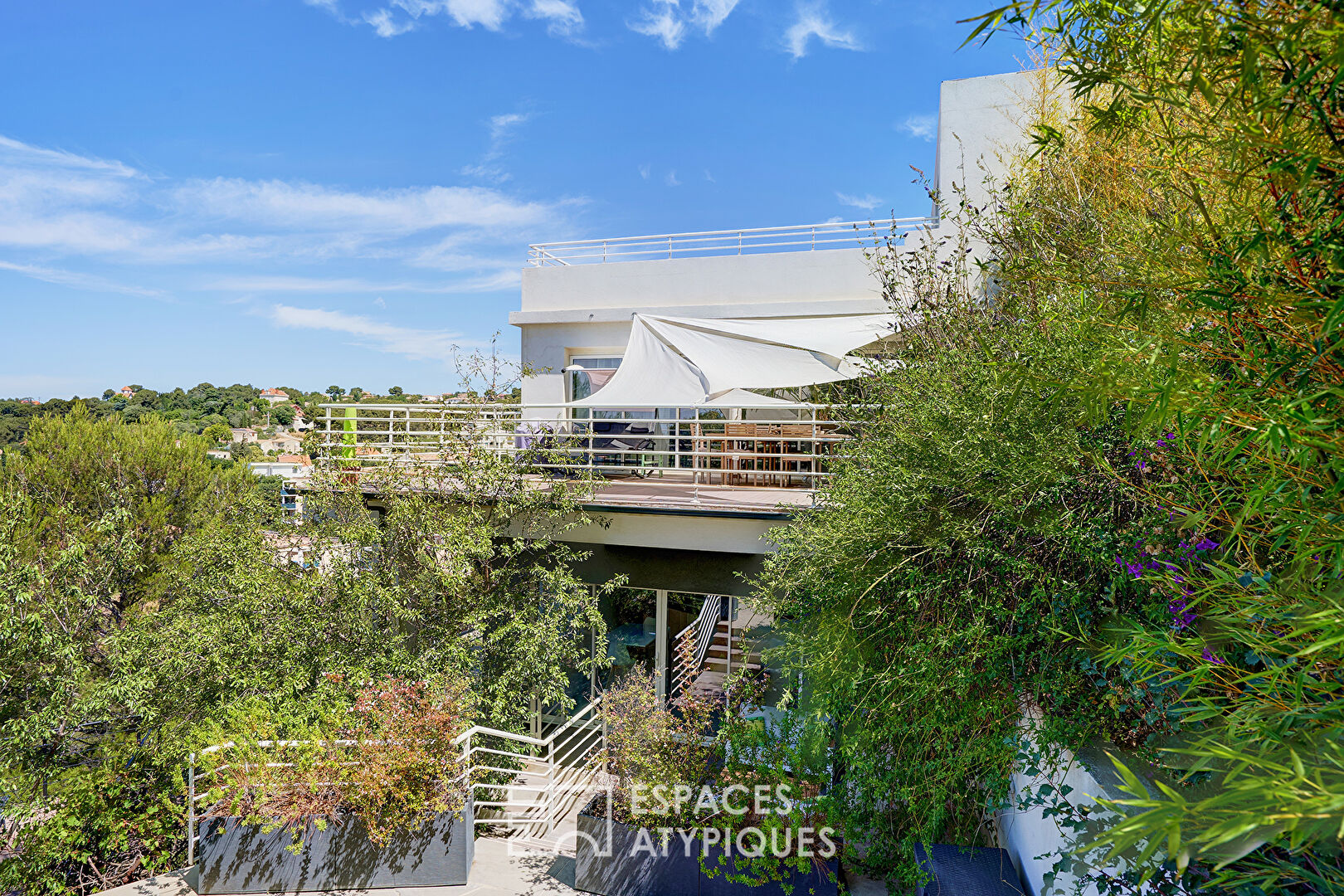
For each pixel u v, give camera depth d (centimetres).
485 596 927
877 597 489
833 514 574
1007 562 396
